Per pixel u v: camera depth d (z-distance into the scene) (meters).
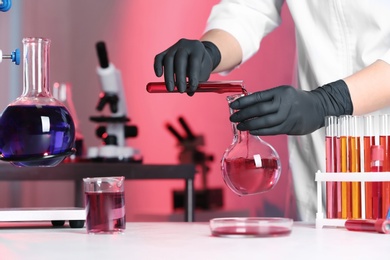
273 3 2.57
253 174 1.58
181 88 1.80
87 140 5.26
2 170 3.06
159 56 1.91
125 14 5.43
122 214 1.57
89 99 5.30
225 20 2.45
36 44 1.57
